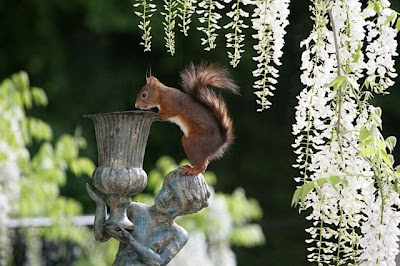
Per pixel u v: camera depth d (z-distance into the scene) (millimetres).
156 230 4164
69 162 12055
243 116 19203
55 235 11469
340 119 4539
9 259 10789
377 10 4516
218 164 19531
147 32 4457
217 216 12195
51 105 19453
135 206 4188
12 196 10789
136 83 19875
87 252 11992
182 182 4133
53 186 11516
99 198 4125
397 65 16969
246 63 17969
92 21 19297
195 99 4348
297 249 16109
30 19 19734
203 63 4441
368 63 4551
